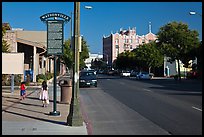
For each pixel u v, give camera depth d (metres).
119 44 173.75
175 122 13.82
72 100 12.81
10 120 13.85
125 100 23.31
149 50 80.94
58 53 15.71
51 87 36.66
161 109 18.16
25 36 69.38
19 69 24.50
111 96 26.53
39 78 41.72
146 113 16.66
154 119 14.68
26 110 17.20
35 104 20.03
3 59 24.33
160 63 81.12
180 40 59.25
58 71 72.81
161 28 60.97
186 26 60.00
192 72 65.88
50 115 15.41
